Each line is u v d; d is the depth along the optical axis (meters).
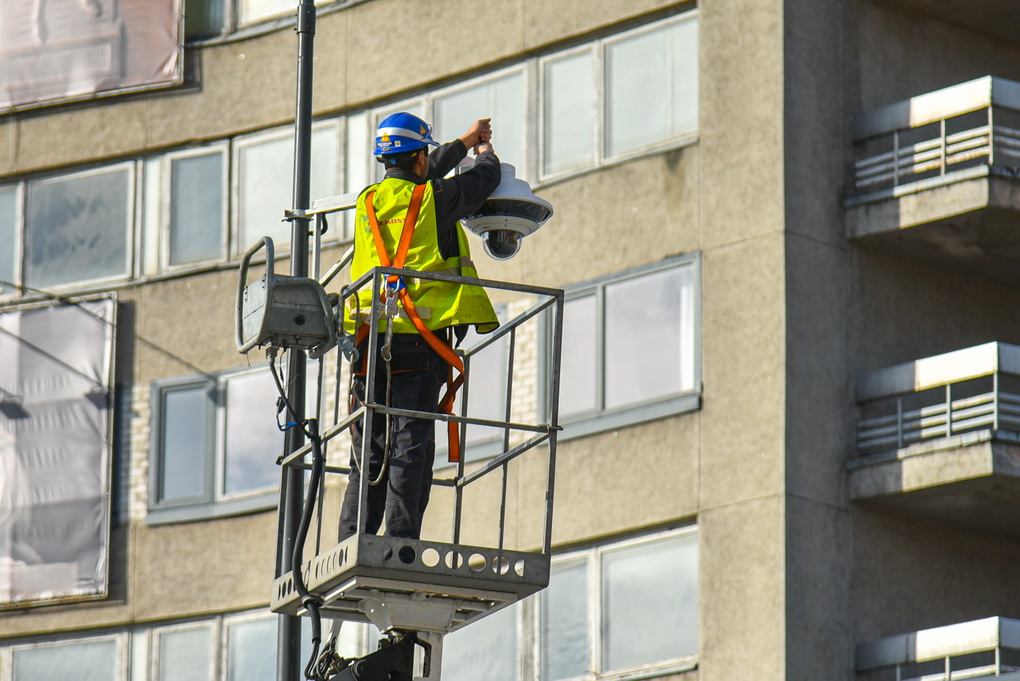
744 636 62.59
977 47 72.31
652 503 66.00
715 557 63.97
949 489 62.50
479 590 30.12
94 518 78.75
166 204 81.06
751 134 66.81
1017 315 70.56
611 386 68.25
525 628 68.50
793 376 64.06
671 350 67.06
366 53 77.75
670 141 69.00
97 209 82.31
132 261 81.12
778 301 64.62
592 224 70.19
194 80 81.81
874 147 67.62
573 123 71.81
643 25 70.69
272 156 79.69
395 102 76.88
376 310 29.77
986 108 64.19
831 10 68.44
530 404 69.88
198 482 77.62
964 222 64.75
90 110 83.19
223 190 80.25
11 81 84.50
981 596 66.62
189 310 79.56
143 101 82.44
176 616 76.62
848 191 67.12
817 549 63.09
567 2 72.62
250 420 77.25
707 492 64.75
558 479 68.50
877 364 66.31
